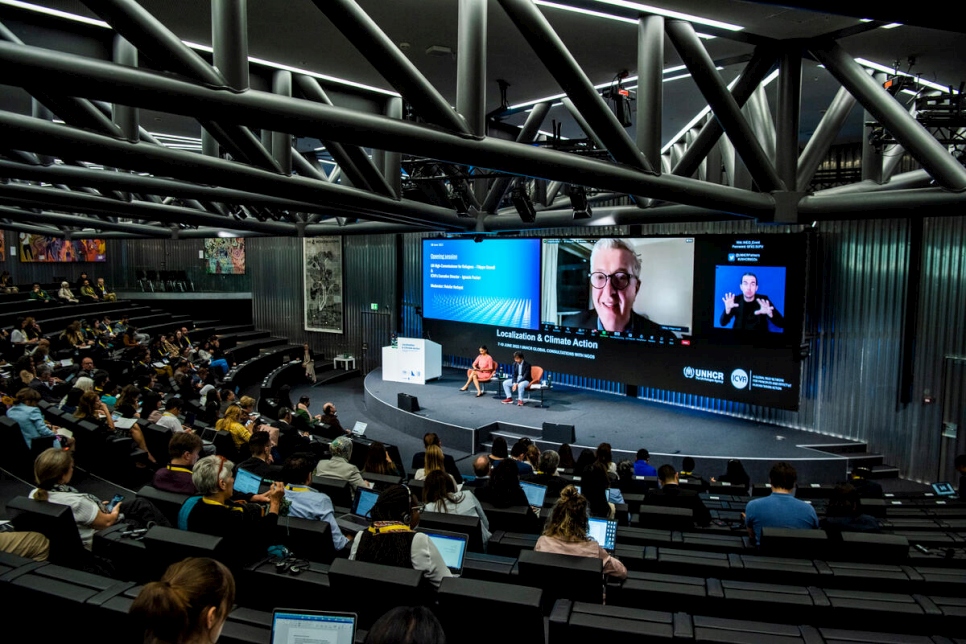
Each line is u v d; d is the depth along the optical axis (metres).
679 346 15.29
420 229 17.17
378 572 3.47
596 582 3.91
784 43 8.03
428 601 3.51
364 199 10.72
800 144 16.12
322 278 26.03
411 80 6.19
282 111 5.93
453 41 7.90
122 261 30.16
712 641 3.08
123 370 16.19
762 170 8.40
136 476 8.40
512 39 7.86
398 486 3.96
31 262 27.80
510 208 18.66
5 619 3.60
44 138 7.28
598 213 12.89
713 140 8.53
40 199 12.99
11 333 17.48
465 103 6.69
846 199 8.54
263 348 26.31
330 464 7.12
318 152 14.20
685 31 7.38
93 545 4.42
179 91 5.45
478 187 14.73
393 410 17.23
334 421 12.87
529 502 6.92
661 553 4.96
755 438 14.34
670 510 6.20
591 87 6.91
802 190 8.80
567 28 7.64
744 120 7.96
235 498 5.26
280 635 2.75
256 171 9.05
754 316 13.98
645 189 7.92
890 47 8.34
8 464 8.01
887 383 13.52
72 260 29.06
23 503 4.48
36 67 5.00
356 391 22.42
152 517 4.80
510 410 16.84
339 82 9.23
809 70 9.90
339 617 2.73
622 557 4.95
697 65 7.47
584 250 16.83
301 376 23.50
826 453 13.38
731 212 8.72
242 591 4.08
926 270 12.80
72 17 6.69
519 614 3.22
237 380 20.94
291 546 4.66
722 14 7.12
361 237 24.72
